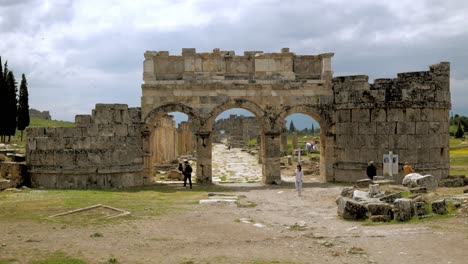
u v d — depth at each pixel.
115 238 18.53
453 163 53.12
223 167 62.00
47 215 23.61
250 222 22.53
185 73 40.25
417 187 25.28
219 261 14.98
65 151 37.53
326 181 41.09
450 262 14.28
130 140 39.00
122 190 36.09
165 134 60.84
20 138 83.56
